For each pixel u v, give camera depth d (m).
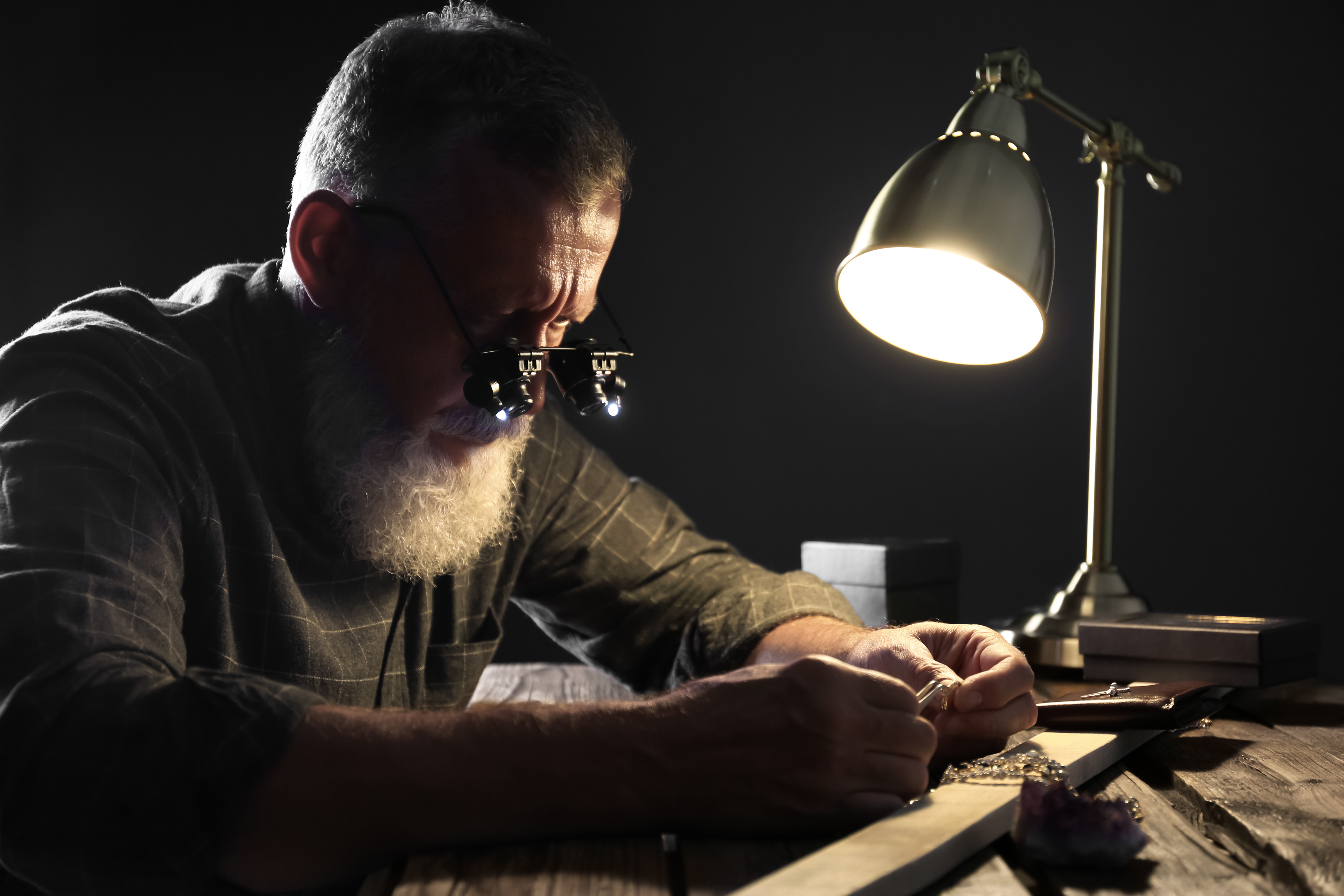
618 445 4.13
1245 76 3.55
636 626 1.70
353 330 1.31
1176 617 1.65
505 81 1.25
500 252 1.24
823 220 4.04
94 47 4.16
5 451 1.06
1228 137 3.56
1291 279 3.51
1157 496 3.63
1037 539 3.79
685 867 0.80
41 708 0.85
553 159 1.23
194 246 4.16
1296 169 3.51
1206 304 3.58
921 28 3.95
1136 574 3.64
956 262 1.54
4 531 0.98
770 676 0.90
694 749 0.86
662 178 4.16
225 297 1.40
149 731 0.83
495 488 1.45
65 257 4.13
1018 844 0.81
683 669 1.62
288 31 4.21
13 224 4.12
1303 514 3.50
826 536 4.00
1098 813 0.79
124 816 0.81
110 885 0.82
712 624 1.59
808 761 0.86
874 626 1.84
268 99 4.19
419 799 0.82
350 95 1.32
